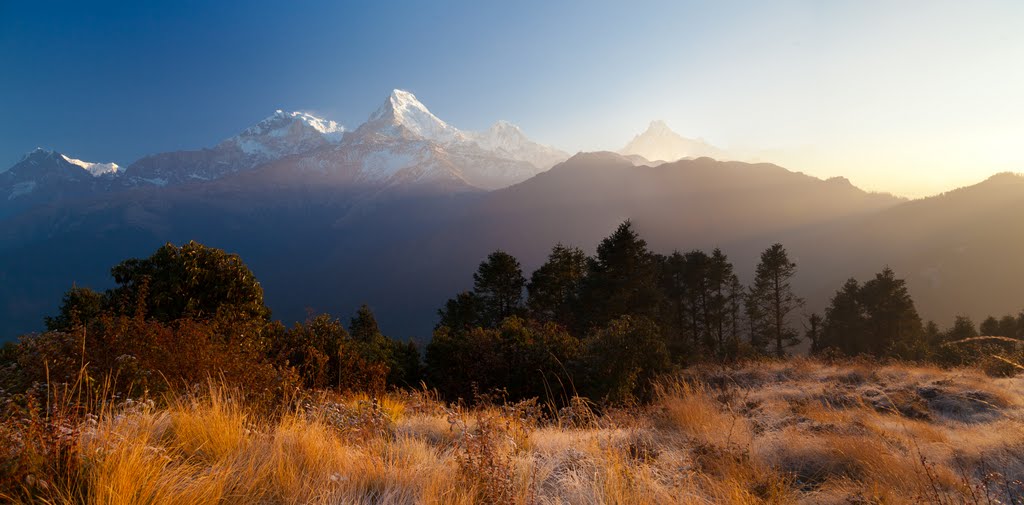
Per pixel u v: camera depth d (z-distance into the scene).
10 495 2.43
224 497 2.88
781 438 5.14
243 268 12.99
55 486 2.52
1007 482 3.79
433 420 5.85
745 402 7.81
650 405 7.45
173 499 2.69
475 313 39.41
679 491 3.52
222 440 3.58
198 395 4.55
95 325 5.63
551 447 4.85
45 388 4.00
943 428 6.28
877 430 5.46
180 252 12.66
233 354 5.84
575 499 3.41
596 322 33.81
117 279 12.70
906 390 9.05
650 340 12.77
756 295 50.06
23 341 5.08
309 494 3.06
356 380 9.92
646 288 36.00
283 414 4.82
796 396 9.52
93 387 4.35
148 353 5.18
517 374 13.82
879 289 42.34
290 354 10.88
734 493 3.42
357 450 4.06
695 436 5.23
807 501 3.66
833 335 47.12
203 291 12.12
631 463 4.14
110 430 3.30
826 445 4.80
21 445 2.75
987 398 8.00
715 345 41.66
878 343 41.94
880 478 4.02
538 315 39.75
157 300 11.51
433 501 3.01
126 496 2.57
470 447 3.65
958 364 14.42
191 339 5.66
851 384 10.99
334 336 11.84
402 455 4.07
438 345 16.53
